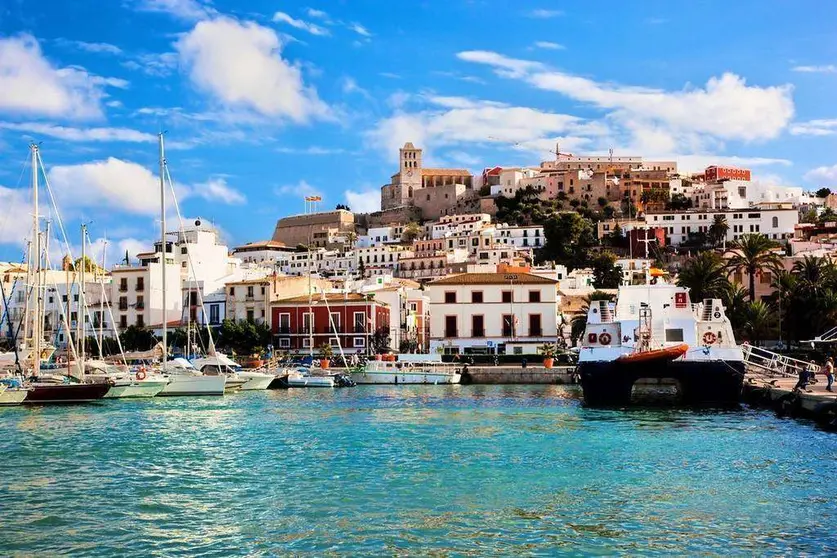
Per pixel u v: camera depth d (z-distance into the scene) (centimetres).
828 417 5788
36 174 8994
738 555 2872
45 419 6650
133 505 3634
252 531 3212
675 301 7606
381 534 3144
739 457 4578
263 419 6644
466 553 2916
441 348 13425
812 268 13338
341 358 13188
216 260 17388
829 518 3306
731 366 7081
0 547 3034
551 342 13338
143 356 11519
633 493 3750
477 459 4612
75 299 15450
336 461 4609
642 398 8244
